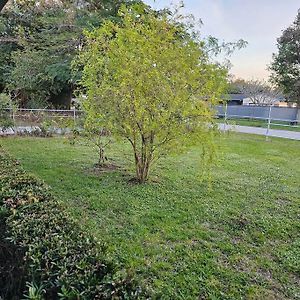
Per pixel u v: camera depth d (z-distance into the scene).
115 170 5.58
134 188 4.54
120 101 4.38
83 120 6.06
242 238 3.11
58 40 12.37
